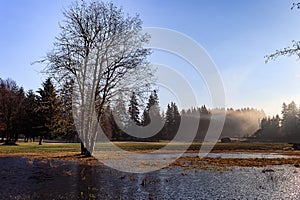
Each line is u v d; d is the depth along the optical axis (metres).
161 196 10.47
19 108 55.72
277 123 70.62
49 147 41.44
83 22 25.14
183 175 15.64
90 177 14.52
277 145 46.03
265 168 18.97
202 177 14.98
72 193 10.76
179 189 11.77
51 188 11.63
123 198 10.07
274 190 11.73
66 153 29.38
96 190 11.32
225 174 16.12
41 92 52.09
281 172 17.08
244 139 58.25
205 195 10.72
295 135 68.75
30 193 10.70
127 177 14.64
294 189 11.95
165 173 16.36
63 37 24.97
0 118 53.62
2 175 15.07
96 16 25.22
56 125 27.12
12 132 57.28
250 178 14.73
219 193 11.07
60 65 24.61
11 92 56.69
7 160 22.45
